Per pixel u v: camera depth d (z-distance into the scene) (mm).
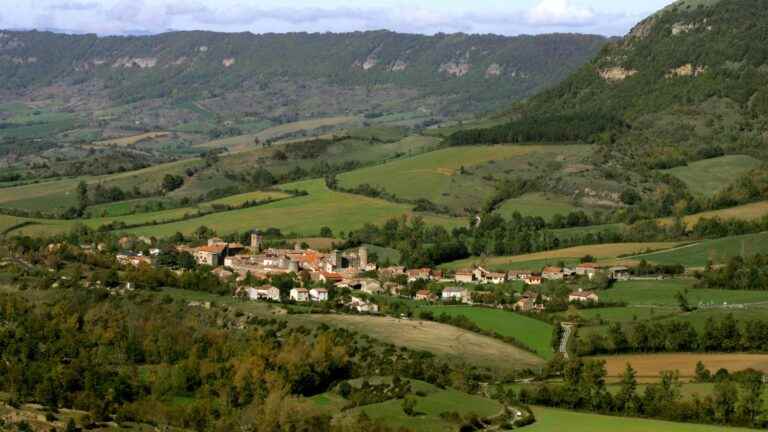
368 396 194750
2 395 194250
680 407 189375
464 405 189750
